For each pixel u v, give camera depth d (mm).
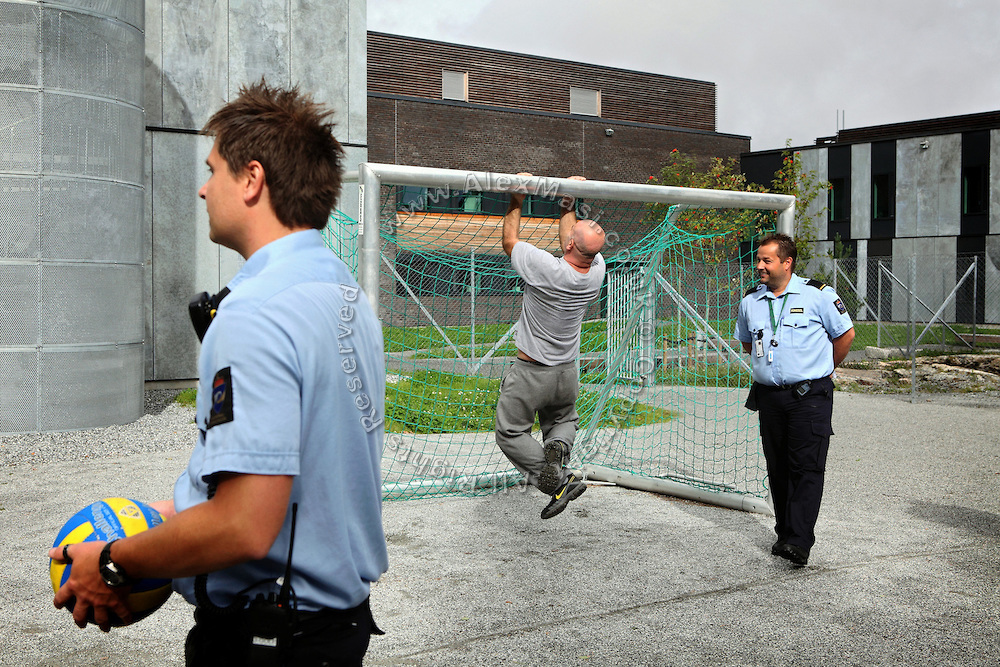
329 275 1441
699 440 8828
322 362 1337
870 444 8664
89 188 8562
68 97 8398
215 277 12211
